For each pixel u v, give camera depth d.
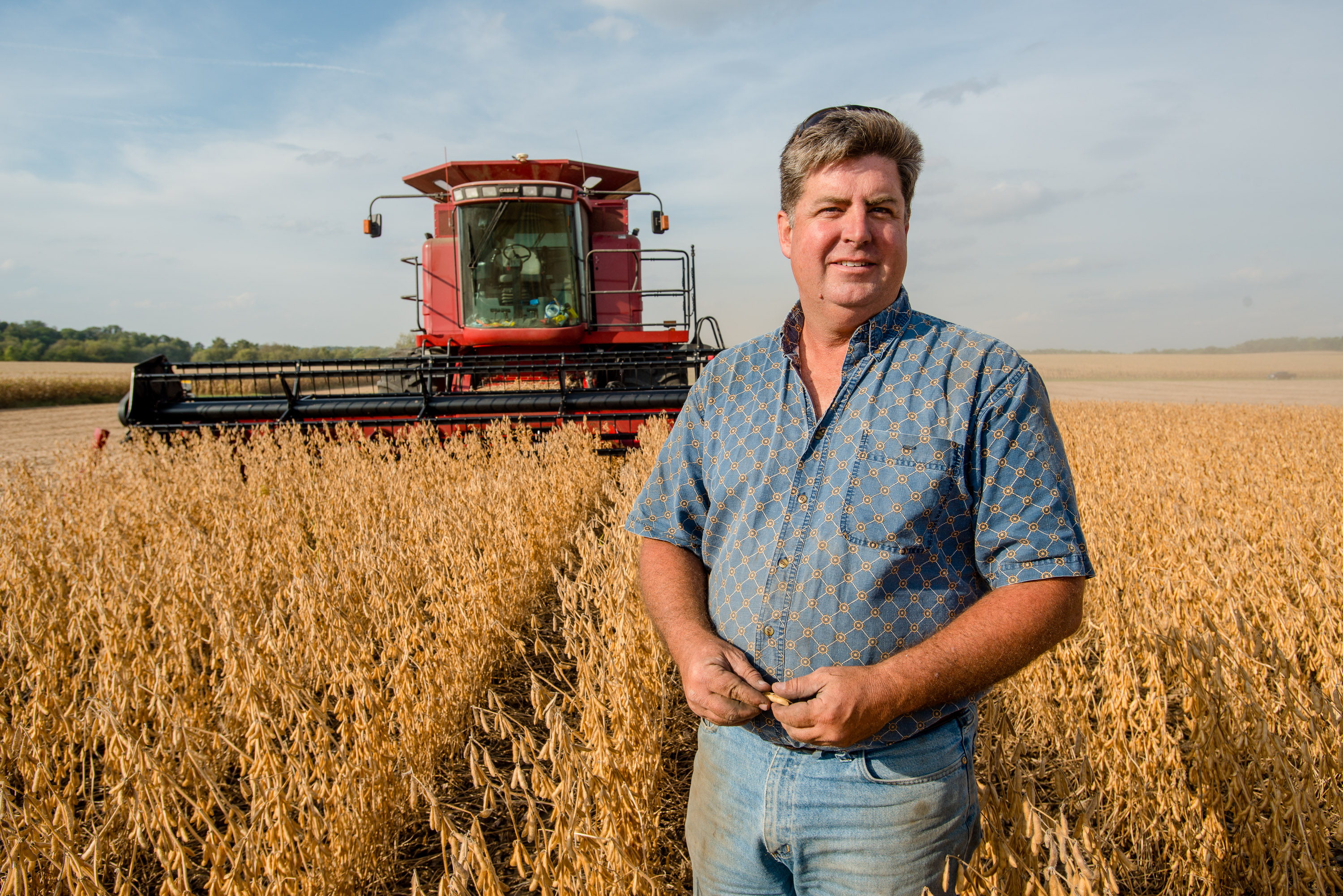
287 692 3.15
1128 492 7.74
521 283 10.77
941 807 1.54
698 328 11.20
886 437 1.54
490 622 4.55
